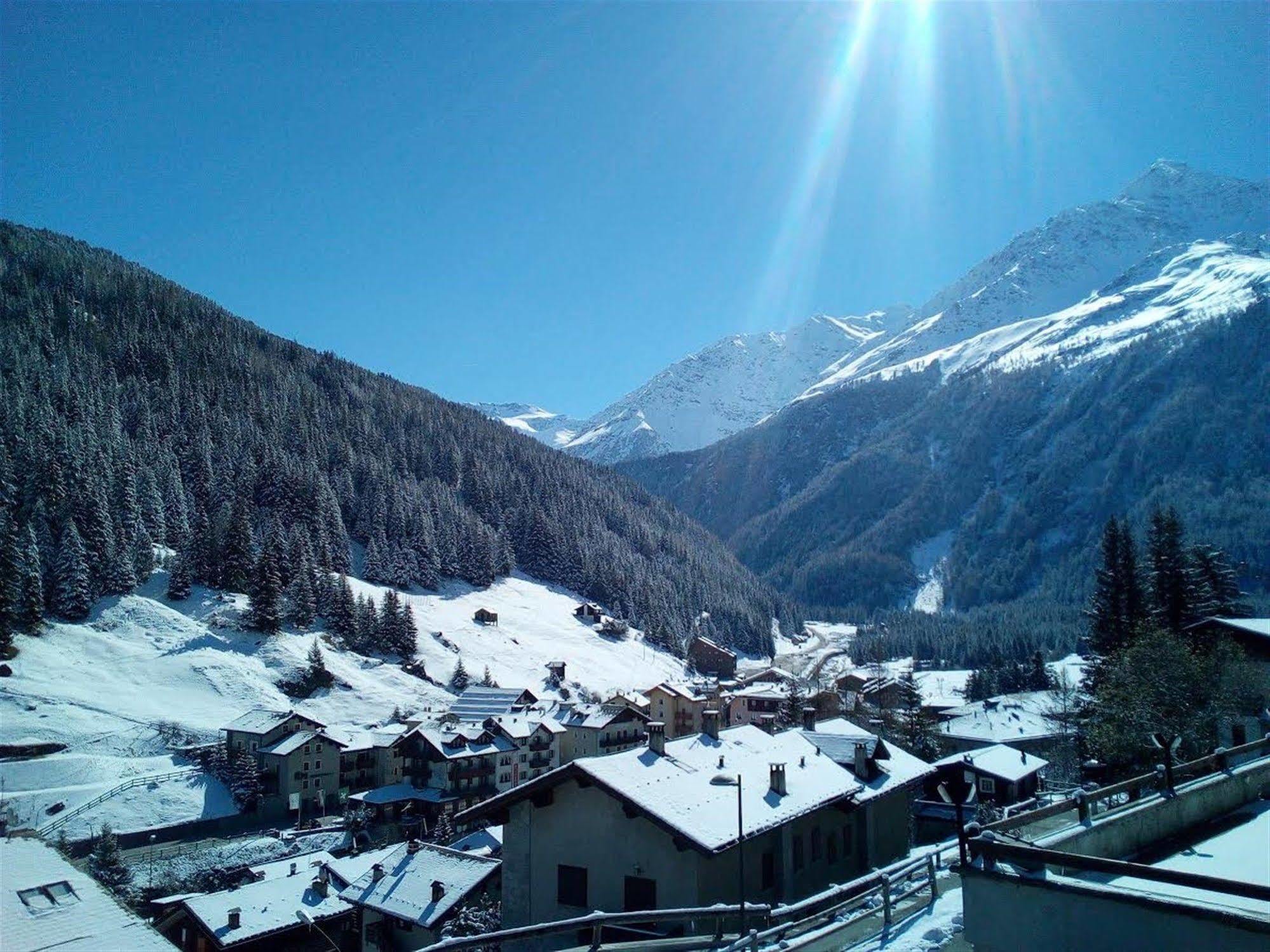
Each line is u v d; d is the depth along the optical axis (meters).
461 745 77.62
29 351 137.75
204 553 109.25
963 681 136.62
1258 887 6.18
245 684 87.19
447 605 135.12
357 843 62.31
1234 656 37.66
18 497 99.38
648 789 19.41
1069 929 7.08
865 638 195.38
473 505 180.25
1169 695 35.88
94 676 81.75
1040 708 76.12
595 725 87.94
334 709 89.56
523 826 20.81
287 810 70.50
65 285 177.12
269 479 135.12
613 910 19.08
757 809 20.03
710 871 18.50
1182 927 6.48
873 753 27.91
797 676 146.88
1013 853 7.56
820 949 12.82
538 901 20.25
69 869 19.69
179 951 17.61
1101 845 9.49
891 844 27.11
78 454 107.50
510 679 112.00
